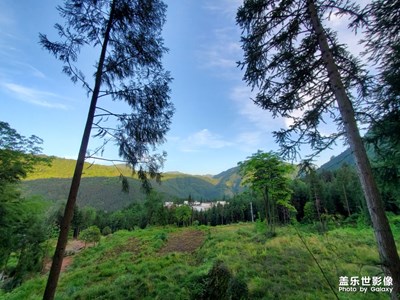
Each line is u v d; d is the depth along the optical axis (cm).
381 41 466
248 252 1205
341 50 485
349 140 403
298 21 489
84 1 529
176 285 909
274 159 1496
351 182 3528
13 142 1069
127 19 575
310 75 493
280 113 537
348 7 435
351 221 3167
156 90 604
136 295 882
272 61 499
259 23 511
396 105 492
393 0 396
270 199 1736
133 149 596
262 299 659
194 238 2489
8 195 1133
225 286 726
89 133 536
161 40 620
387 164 503
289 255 1060
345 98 417
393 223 1822
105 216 7888
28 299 1267
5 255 1302
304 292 687
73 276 1498
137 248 2308
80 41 536
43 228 1791
